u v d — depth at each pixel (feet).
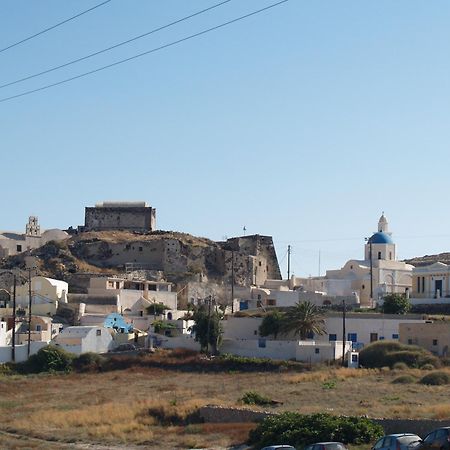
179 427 270.87
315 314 444.14
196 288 599.16
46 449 238.89
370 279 579.89
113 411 300.20
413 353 387.34
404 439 183.32
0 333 451.53
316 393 312.29
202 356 426.10
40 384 385.29
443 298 500.33
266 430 231.30
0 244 638.12
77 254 629.92
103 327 465.47
